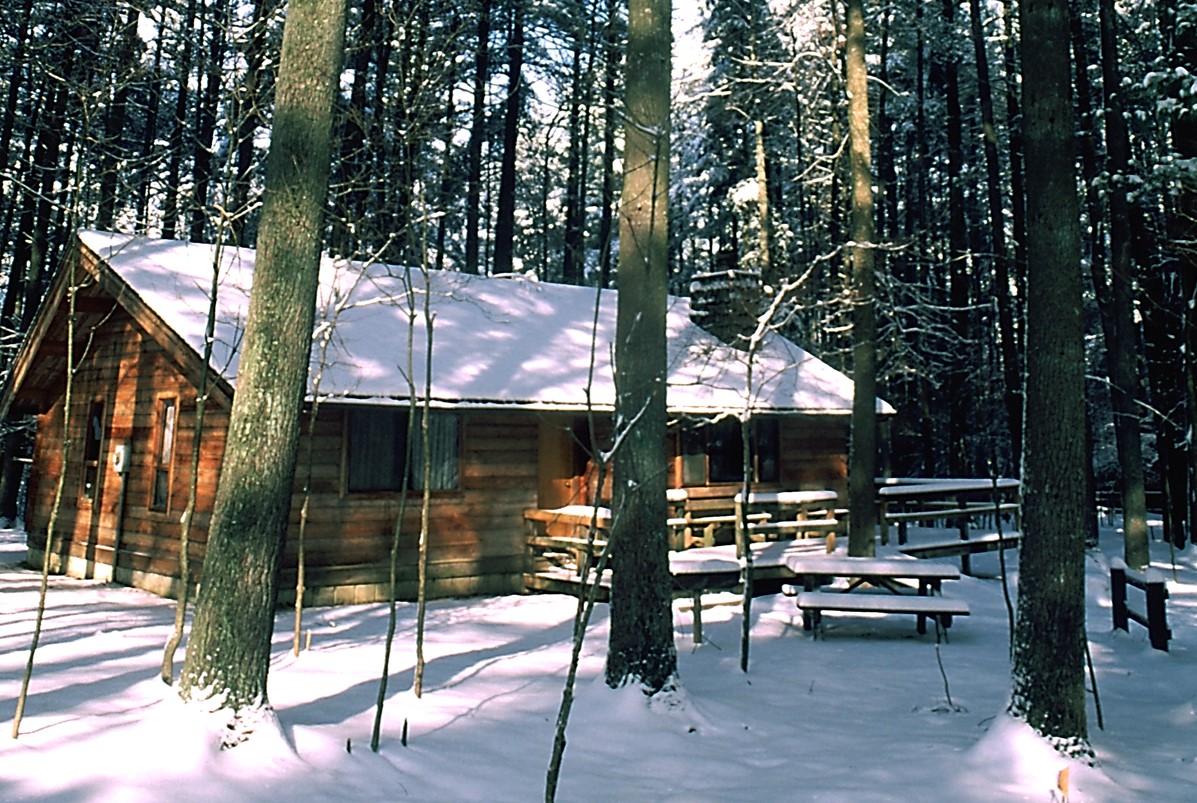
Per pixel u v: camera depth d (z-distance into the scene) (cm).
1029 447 637
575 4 2602
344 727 612
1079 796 529
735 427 1795
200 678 523
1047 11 661
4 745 490
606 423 1628
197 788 450
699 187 2891
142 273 1403
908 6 2702
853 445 1445
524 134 2911
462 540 1427
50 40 1539
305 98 604
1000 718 620
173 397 1379
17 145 2397
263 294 579
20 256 2303
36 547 1695
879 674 882
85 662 796
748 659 940
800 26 2347
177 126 1514
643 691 704
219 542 544
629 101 812
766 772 572
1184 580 1580
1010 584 1517
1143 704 796
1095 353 3009
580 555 1401
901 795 521
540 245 4184
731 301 1952
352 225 1033
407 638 1030
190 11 1044
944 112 3036
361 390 1265
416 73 1167
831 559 1124
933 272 3008
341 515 1313
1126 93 2236
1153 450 2922
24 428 2272
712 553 1475
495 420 1488
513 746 612
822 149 2638
